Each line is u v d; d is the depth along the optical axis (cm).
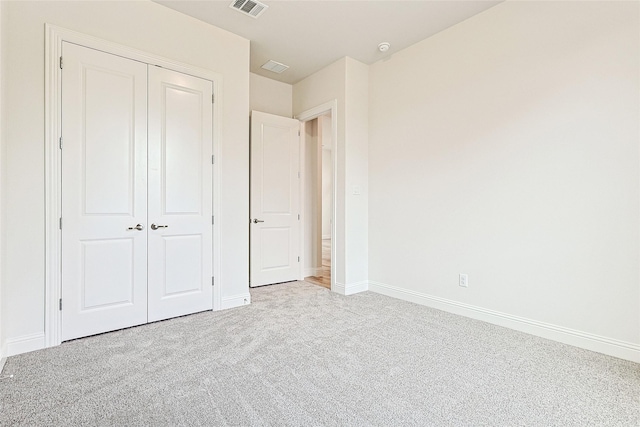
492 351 217
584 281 223
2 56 194
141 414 148
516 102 257
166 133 274
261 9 277
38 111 215
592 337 219
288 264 434
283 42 333
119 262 252
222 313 296
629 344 205
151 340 232
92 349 216
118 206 250
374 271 381
